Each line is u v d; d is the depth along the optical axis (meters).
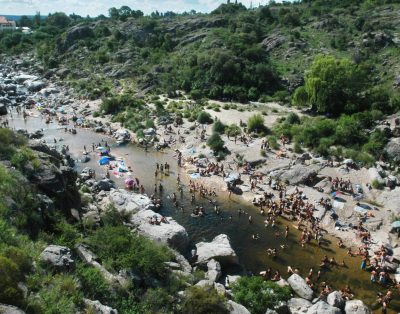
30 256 23.66
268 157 65.25
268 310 32.56
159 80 112.00
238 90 102.06
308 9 150.00
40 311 18.98
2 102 100.94
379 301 36.69
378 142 64.06
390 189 54.59
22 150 38.41
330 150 64.88
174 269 35.84
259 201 54.47
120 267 30.80
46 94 112.56
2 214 27.06
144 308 26.55
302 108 93.31
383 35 107.75
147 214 45.56
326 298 36.28
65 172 40.16
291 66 112.12
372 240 45.88
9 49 165.62
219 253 40.25
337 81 83.12
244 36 125.19
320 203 52.69
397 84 88.94
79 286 23.78
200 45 131.38
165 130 80.31
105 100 93.69
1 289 18.08
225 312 28.33
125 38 149.75
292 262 42.44
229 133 74.69
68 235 30.80
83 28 155.38
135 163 67.56
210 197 56.25
